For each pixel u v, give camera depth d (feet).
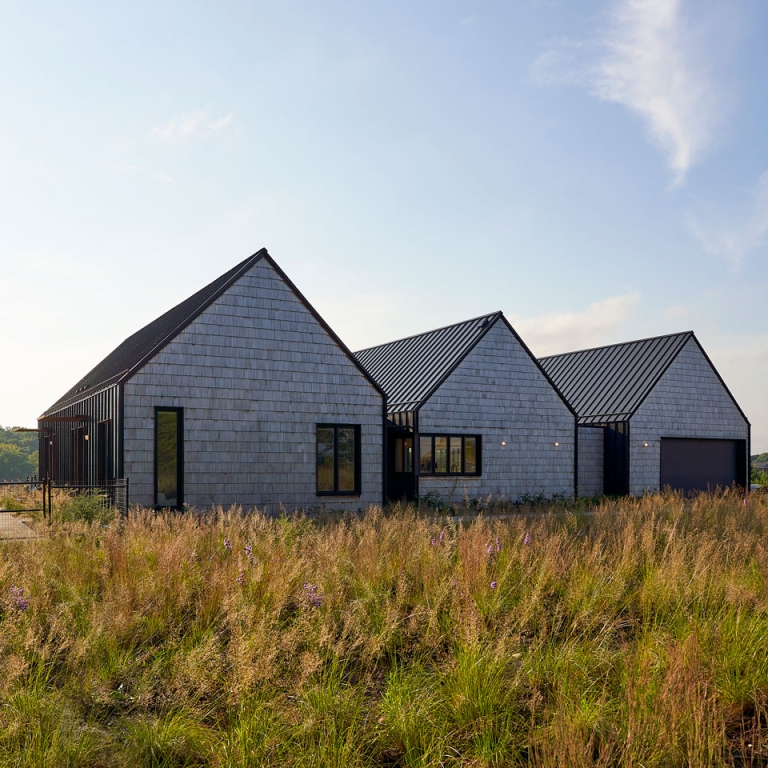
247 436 57.11
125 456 52.47
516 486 75.87
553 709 15.47
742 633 19.76
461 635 19.24
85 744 14.06
